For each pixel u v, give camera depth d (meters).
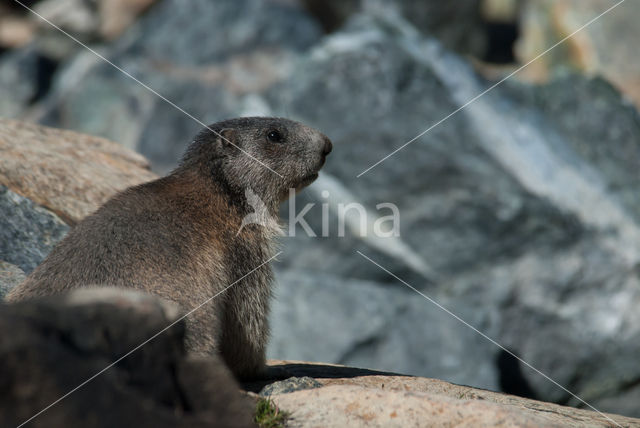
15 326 7.07
